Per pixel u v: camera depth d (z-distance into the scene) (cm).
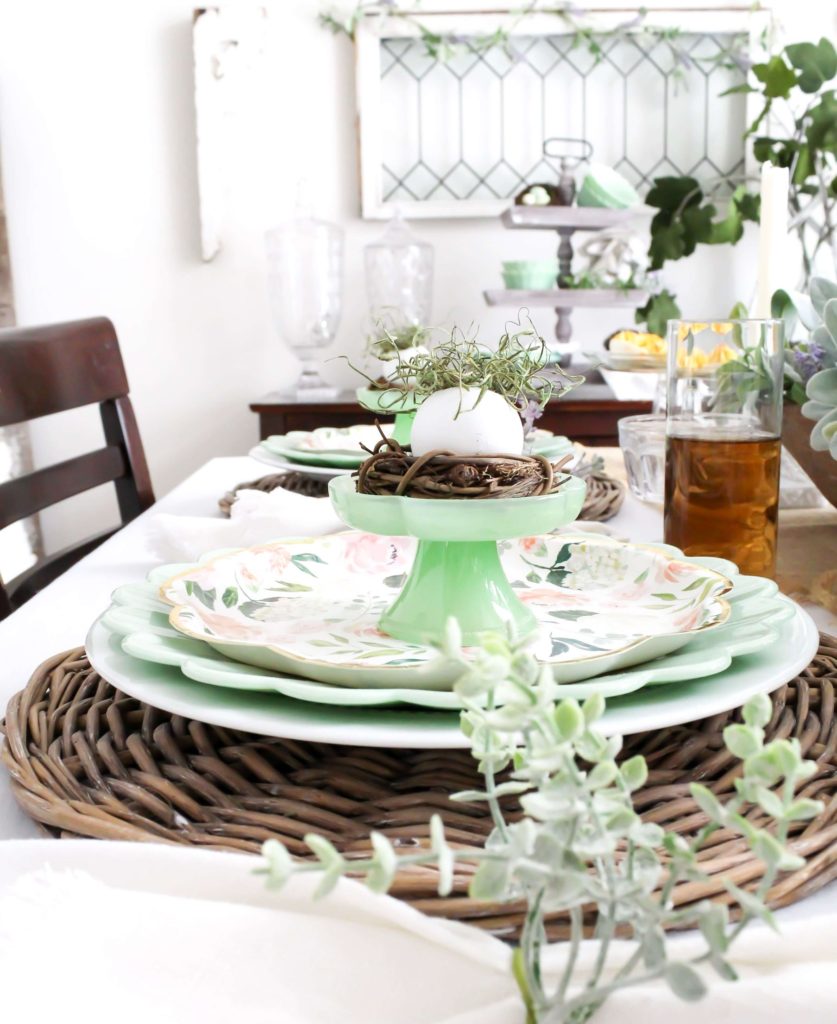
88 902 32
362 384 284
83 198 278
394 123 271
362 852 38
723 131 271
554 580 70
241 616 61
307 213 254
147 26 271
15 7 270
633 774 27
